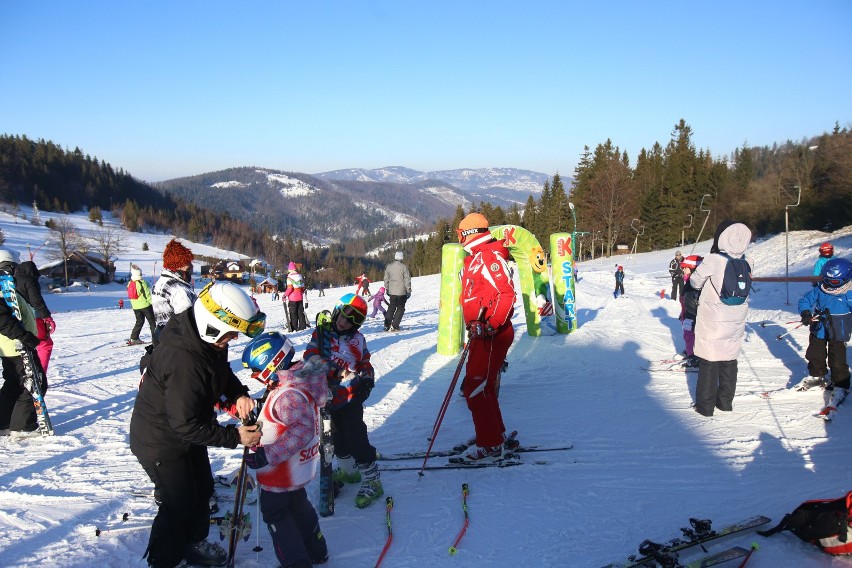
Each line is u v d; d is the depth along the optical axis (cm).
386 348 1040
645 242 6212
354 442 421
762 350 895
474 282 495
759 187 5100
